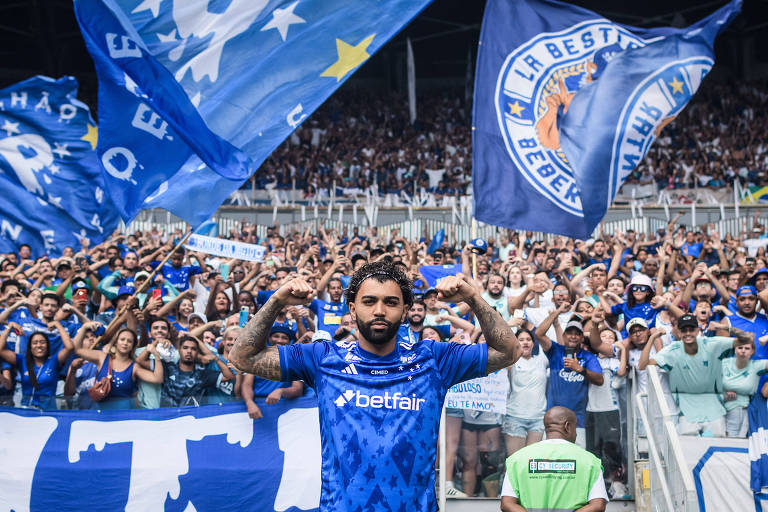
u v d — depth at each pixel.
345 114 34.56
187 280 10.77
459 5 35.72
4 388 7.65
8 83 37.59
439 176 29.02
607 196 8.80
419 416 3.17
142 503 7.00
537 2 9.20
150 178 7.39
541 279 9.13
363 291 3.26
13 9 34.62
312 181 28.66
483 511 7.12
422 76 40.41
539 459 4.96
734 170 28.17
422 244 14.91
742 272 11.52
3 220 10.84
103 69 7.14
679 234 15.65
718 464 6.95
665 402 6.73
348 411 3.15
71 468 7.07
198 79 7.71
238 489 7.01
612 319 9.28
